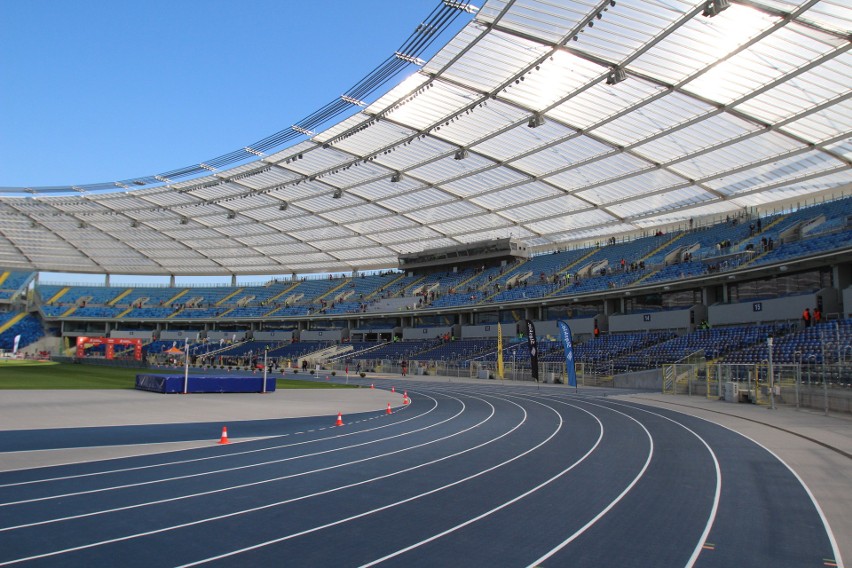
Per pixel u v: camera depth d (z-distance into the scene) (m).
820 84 28.12
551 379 47.97
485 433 17.75
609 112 35.53
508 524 8.13
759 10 24.30
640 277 50.59
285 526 7.91
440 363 58.62
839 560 6.81
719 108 32.47
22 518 8.08
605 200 49.59
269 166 50.53
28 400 24.94
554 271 62.91
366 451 14.20
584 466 12.37
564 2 26.61
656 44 28.11
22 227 73.38
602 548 7.18
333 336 82.19
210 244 79.38
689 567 6.57
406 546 7.18
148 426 18.28
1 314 90.19
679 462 12.90
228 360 71.25
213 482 10.52
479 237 68.31
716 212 50.25
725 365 31.59
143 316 91.94
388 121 40.88
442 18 29.36
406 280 80.50
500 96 35.94
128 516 8.26
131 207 64.62
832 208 41.19
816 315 35.16
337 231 69.81
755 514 8.70
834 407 22.98
